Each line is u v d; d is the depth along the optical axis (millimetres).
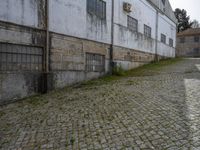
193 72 11023
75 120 4527
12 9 6680
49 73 7836
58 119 4707
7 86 6625
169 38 21453
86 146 3326
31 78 7371
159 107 4891
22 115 5273
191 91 6234
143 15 15258
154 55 17500
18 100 6938
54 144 3510
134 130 3734
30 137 3879
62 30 8453
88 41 9938
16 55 6957
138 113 4594
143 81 8805
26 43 7152
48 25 7801
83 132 3861
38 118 4914
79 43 9375
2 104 6477
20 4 6902
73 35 8992
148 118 4242
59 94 7430
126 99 5855
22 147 3514
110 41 11617
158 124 3895
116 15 12055
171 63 16672
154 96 5965
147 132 3605
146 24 15805
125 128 3855
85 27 9680
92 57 10375
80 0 9320
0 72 6441
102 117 4551
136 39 14344
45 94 7605
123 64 12812
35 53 7574
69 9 8742
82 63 9602
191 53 36406
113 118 4422
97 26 10523
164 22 19734
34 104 6305
